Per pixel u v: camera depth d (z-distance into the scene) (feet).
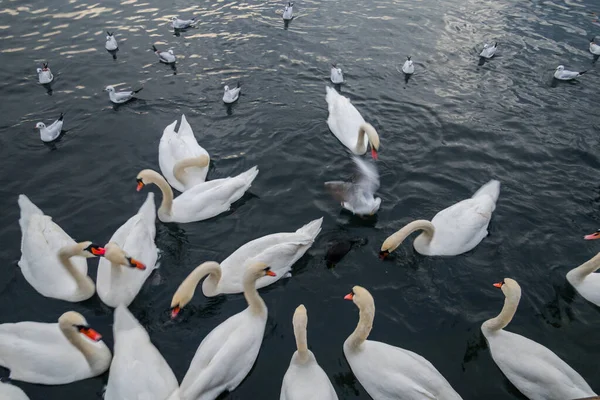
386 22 83.41
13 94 62.39
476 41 78.38
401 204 46.26
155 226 43.60
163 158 49.80
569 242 42.65
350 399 31.12
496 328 33.45
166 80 65.72
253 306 33.86
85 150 53.16
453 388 31.89
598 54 75.46
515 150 53.93
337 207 45.68
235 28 79.61
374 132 49.44
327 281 38.68
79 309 36.37
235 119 58.18
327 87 61.00
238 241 42.39
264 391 31.71
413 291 37.91
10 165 50.65
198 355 31.22
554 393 30.17
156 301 37.01
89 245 34.96
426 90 64.95
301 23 81.87
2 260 40.09
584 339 34.99
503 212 45.60
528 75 69.46
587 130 57.77
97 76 66.49
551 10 90.33
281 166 50.90
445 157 52.60
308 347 34.12
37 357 31.37
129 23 80.64
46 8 84.17
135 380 28.86
